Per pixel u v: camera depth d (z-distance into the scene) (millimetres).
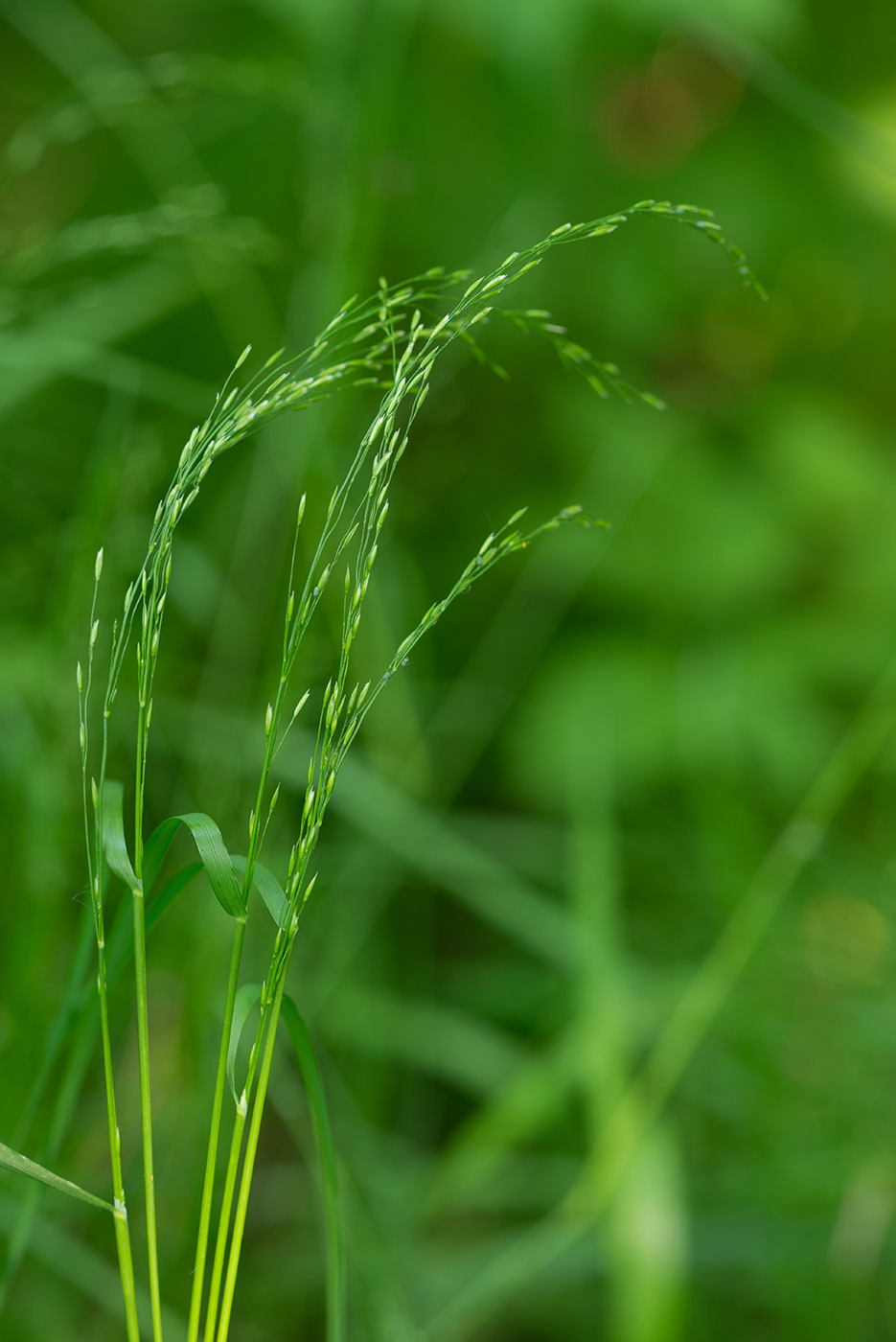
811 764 1921
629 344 2230
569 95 2150
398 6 1526
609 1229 1067
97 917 752
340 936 1440
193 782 1297
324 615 1311
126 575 1286
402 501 1970
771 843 1849
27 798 1106
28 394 1470
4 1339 1043
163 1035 1276
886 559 2086
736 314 2338
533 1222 1570
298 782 1270
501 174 2125
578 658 2029
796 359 2404
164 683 1413
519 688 2047
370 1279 1079
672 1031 1217
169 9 2166
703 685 1982
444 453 2117
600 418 2119
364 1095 1490
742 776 1959
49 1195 1046
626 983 1450
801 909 1571
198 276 1621
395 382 759
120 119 1541
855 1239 1263
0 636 1319
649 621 2086
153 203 2070
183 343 2037
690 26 1974
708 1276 1365
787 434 2193
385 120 1526
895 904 1525
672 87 2209
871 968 1493
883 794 1863
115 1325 1190
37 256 1336
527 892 1395
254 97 1974
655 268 2164
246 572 1484
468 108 2117
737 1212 1336
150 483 1275
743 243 2191
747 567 2045
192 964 1138
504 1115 1271
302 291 1562
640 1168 1104
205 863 757
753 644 2049
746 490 2152
